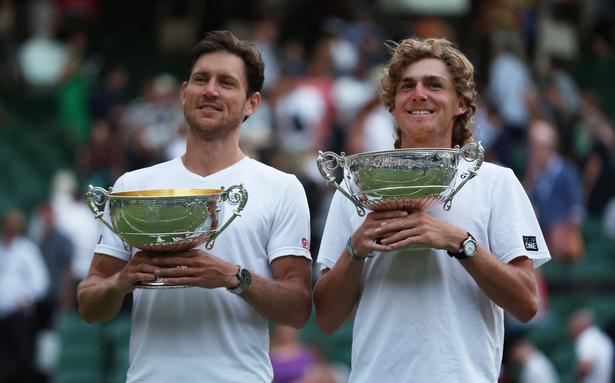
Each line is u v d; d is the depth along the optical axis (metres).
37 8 38.66
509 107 31.86
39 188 31.30
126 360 21.28
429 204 9.41
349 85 27.42
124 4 42.97
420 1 39.75
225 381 9.97
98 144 29.25
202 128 10.20
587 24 42.19
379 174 9.19
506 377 18.11
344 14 39.84
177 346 9.97
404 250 9.71
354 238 9.53
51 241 24.27
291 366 18.70
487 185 9.87
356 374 9.85
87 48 39.62
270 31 32.59
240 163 10.35
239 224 10.11
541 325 23.53
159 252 9.56
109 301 9.82
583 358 20.91
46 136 34.16
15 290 23.59
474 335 9.69
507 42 34.41
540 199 25.45
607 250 29.02
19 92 37.22
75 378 21.62
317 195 22.14
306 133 25.81
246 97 10.35
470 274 9.46
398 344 9.63
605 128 32.00
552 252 25.50
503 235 9.77
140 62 40.28
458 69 9.91
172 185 10.32
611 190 31.09
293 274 10.16
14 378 23.56
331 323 10.05
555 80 34.44
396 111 9.99
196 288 10.01
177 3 40.62
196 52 10.31
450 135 10.00
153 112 28.86
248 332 10.10
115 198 9.41
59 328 23.22
